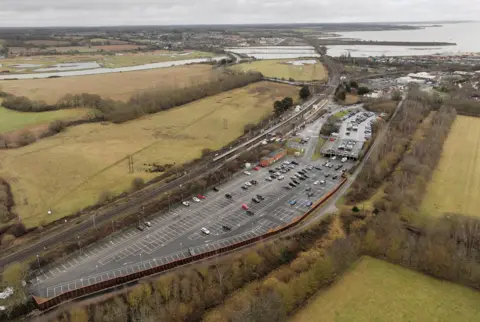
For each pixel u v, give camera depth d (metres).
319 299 166.00
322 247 192.12
